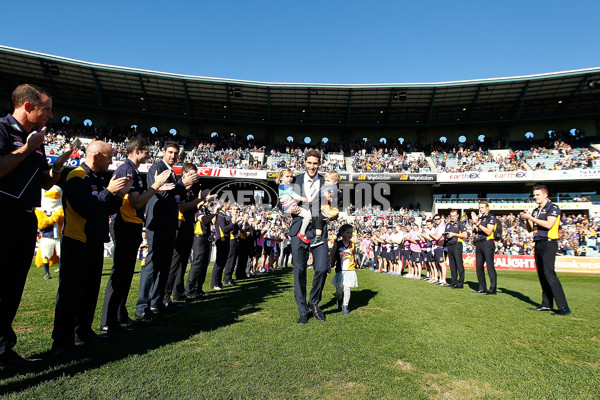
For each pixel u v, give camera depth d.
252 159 35.59
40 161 2.85
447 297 6.50
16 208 2.59
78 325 3.29
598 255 22.31
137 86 32.91
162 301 4.69
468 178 31.44
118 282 3.78
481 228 7.24
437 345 3.36
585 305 6.01
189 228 5.41
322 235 4.45
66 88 32.38
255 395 2.21
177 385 2.32
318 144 38.78
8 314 2.66
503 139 36.78
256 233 11.77
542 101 33.78
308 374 2.58
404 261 12.32
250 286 7.70
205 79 32.28
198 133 38.16
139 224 4.00
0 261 2.50
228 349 3.08
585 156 31.55
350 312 4.86
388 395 2.28
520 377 2.64
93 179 3.36
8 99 31.77
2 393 2.13
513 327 4.18
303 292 4.30
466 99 34.31
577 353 3.23
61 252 3.09
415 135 38.97
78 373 2.50
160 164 4.57
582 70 29.23
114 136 33.88
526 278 12.16
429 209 35.03
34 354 2.92
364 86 33.25
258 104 36.38
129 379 2.39
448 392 2.37
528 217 5.55
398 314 4.76
